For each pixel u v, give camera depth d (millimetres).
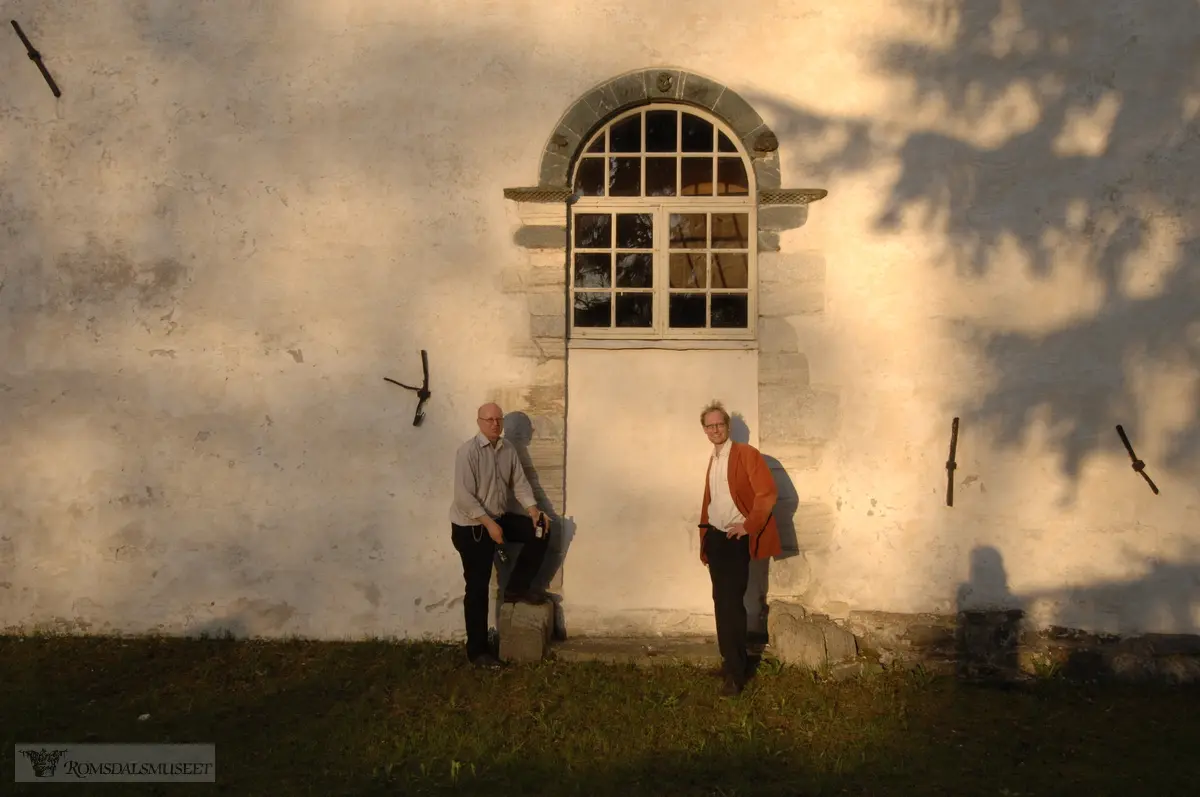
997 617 6777
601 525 7008
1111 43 6840
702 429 7008
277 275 7012
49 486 7023
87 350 7031
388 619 6941
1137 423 6805
